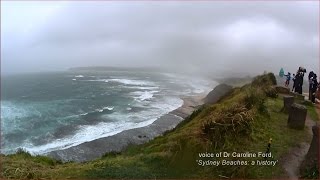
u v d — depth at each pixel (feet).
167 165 46.85
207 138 48.32
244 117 51.78
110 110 160.97
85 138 111.86
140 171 46.14
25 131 133.49
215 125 49.67
